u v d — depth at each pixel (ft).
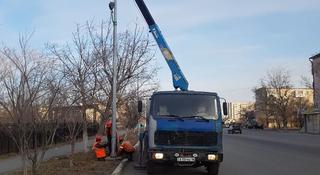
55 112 50.65
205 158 51.34
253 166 66.13
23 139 44.98
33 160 45.93
